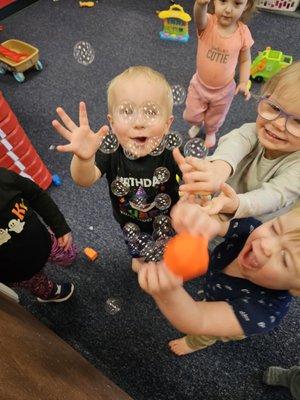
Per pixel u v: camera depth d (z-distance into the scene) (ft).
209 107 5.62
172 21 7.58
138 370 4.01
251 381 3.94
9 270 3.38
